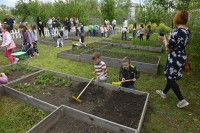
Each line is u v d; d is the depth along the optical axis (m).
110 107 3.92
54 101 4.21
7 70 5.86
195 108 4.30
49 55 9.29
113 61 7.39
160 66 7.44
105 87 4.77
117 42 13.27
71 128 3.29
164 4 8.92
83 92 4.56
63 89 4.81
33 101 4.09
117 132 3.15
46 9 26.16
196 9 5.43
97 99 4.28
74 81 5.30
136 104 3.98
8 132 3.31
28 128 3.43
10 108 4.07
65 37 14.44
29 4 25.50
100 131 3.20
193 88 5.36
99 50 9.36
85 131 3.20
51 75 5.60
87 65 7.58
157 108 4.25
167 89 4.56
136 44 12.24
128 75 4.55
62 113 3.59
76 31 16.89
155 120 3.81
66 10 23.80
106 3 24.52
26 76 5.33
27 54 8.88
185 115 4.01
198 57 5.67
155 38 15.22
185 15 3.73
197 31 5.33
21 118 3.72
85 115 3.39
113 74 6.55
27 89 4.64
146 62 7.30
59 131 3.21
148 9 21.22
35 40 9.23
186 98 4.76
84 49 10.01
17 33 13.16
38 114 3.85
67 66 7.42
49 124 3.29
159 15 20.59
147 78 6.13
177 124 3.71
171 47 3.89
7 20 12.54
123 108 3.86
